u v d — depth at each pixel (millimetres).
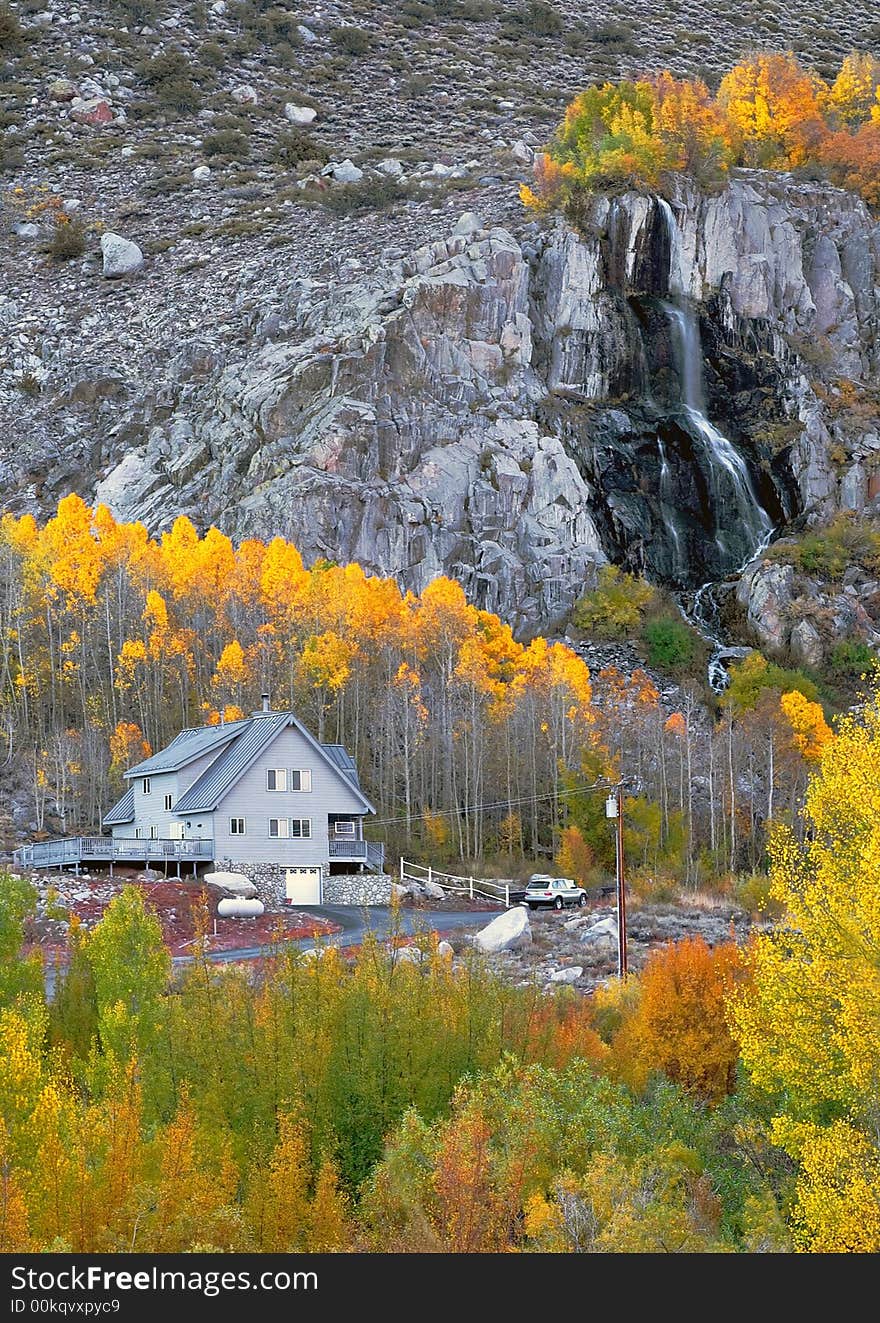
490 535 151875
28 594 126188
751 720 115562
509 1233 30438
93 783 104062
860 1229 29344
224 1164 30172
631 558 161750
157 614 117875
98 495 163125
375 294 169500
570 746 113812
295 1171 30172
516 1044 37938
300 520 142750
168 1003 36906
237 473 154125
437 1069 36000
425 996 37812
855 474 174250
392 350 158750
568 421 166375
